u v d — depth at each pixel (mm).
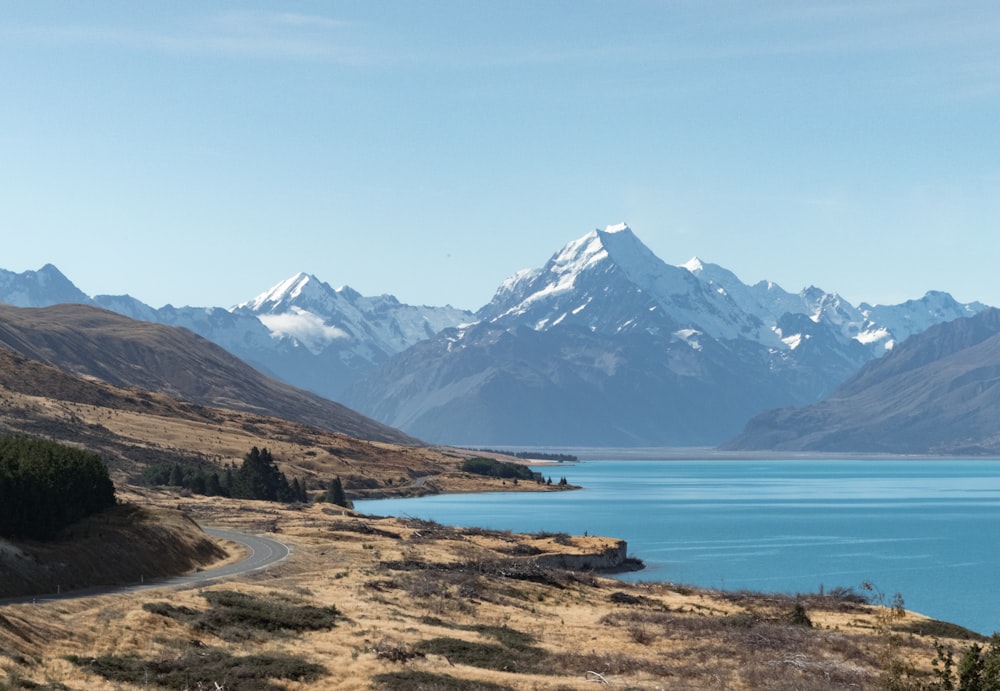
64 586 82375
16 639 60062
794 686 66062
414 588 95000
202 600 77812
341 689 58875
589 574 127875
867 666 73438
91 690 53781
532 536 169750
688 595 115062
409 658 66688
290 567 104562
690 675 68438
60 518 94688
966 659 50938
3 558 79375
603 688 61406
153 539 99938
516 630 82750
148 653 62844
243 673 59719
